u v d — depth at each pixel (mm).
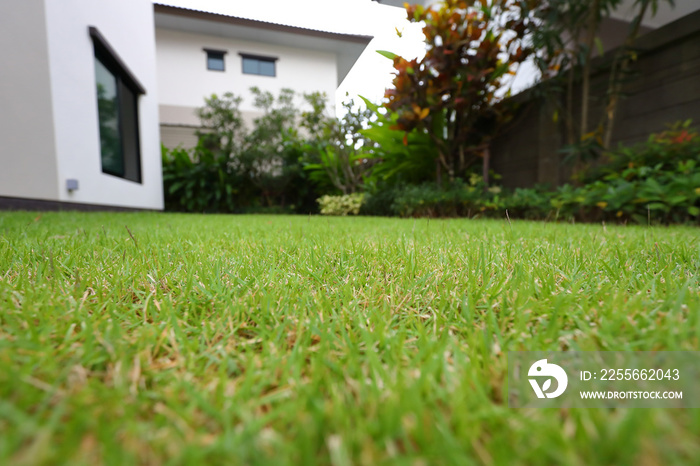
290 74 13570
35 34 4062
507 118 5867
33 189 4121
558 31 5004
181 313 643
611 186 3518
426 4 7949
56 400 349
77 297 660
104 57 5805
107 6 5723
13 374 362
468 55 5316
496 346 471
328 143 8688
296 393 371
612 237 1609
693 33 3918
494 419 318
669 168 3625
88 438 298
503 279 808
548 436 286
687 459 267
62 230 1849
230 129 10109
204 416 339
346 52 14070
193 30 12219
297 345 472
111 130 6094
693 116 3990
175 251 1182
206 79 12617
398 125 5535
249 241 1495
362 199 7031
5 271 872
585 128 4844
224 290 738
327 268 957
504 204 4449
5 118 3906
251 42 13055
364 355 482
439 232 1966
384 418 306
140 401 358
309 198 10711
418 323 549
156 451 290
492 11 5785
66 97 4473
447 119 5969
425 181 6328
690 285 744
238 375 435
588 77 4789
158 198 8344
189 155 10719
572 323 564
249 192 10344
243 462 279
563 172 5445
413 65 5398
